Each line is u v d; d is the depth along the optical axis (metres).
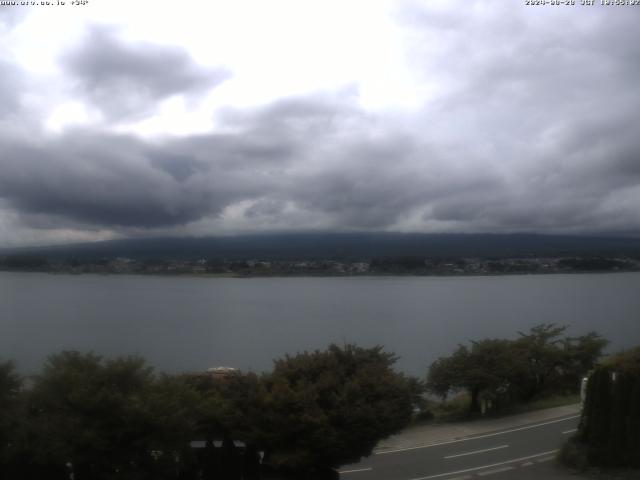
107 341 76.81
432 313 118.56
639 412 20.38
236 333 86.56
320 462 18.52
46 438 15.32
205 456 17.77
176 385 17.58
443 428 27.92
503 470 21.58
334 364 19.98
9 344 72.06
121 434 15.77
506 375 30.94
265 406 18.05
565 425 27.91
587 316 111.94
